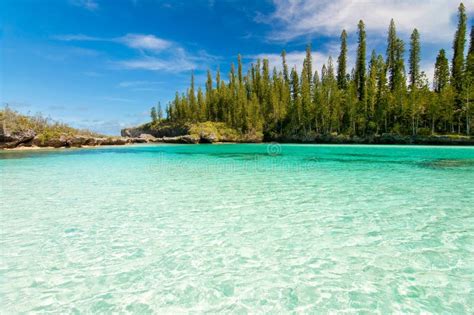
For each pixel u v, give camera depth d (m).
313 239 6.38
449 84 46.41
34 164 23.50
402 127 48.84
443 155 27.22
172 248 6.05
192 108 94.38
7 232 7.10
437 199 9.80
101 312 3.96
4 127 43.78
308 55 72.19
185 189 12.22
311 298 4.20
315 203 9.49
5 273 5.07
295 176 15.52
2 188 12.80
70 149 47.25
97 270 5.14
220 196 10.78
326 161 23.25
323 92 59.12
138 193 11.51
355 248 5.86
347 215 8.09
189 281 4.73
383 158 25.06
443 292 4.27
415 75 54.94
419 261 5.25
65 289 4.55
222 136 73.69
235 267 5.18
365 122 52.91
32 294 4.42
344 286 4.49
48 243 6.39
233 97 80.50
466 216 7.83
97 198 10.66
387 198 10.04
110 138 61.47
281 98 74.19
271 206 9.20
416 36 54.69
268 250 5.86
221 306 4.05
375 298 4.15
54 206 9.53
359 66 63.19
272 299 4.20
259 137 69.69
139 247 6.11
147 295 4.36
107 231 7.11
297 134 62.69
